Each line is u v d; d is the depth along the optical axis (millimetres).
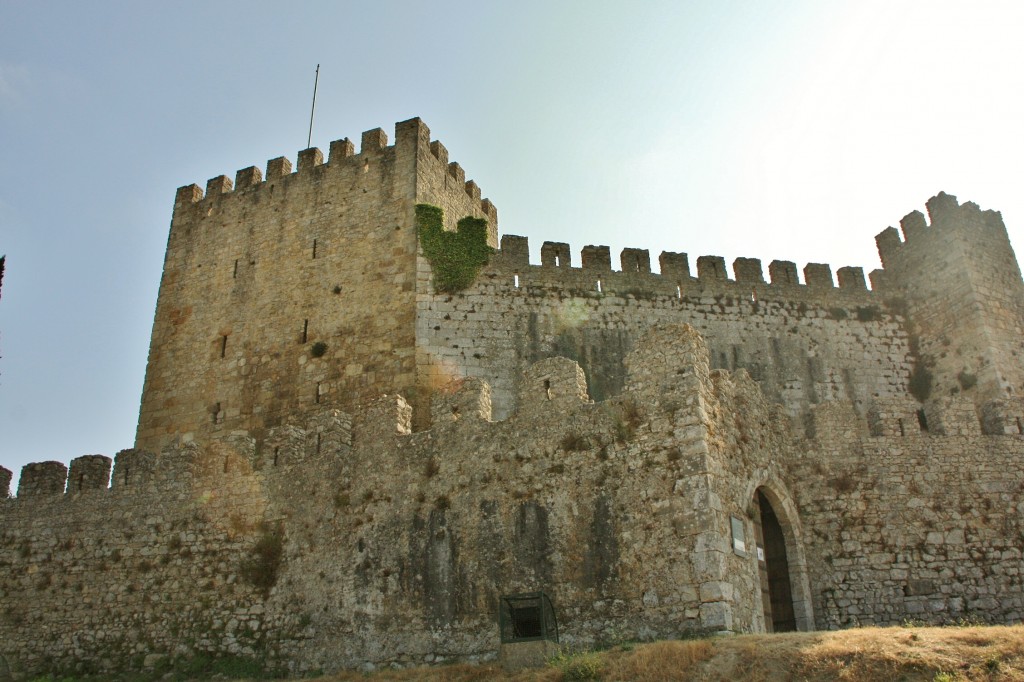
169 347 49719
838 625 27172
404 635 25984
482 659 24453
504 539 25734
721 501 23781
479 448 27594
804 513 28922
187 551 31719
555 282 47188
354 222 48875
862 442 29984
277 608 29078
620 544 23969
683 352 25594
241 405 46125
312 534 29688
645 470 24500
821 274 50969
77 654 31328
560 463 25906
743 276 50156
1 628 32844
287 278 48750
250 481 31922
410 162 49500
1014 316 46844
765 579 25734
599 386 44812
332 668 26797
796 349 48250
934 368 47281
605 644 22969
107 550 33031
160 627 30688
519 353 44719
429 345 44062
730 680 18047
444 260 46469
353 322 45781
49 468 36031
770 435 29203
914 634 18750
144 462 34250
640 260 49406
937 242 49062
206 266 51469
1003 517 29109
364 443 30141
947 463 29875
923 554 28297
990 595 27797
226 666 28625
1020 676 16219
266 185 52625
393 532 27703
